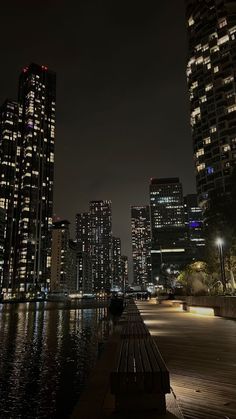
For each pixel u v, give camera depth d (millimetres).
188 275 73875
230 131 108125
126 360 5973
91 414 5402
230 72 112062
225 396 6910
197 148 116250
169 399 6457
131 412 5395
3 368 25578
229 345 13461
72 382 21172
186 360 10547
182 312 34688
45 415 15016
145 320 25156
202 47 121000
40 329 57906
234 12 116500
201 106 117625
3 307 170500
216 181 107500
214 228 61781
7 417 14789
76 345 38375
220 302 28359
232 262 59500
